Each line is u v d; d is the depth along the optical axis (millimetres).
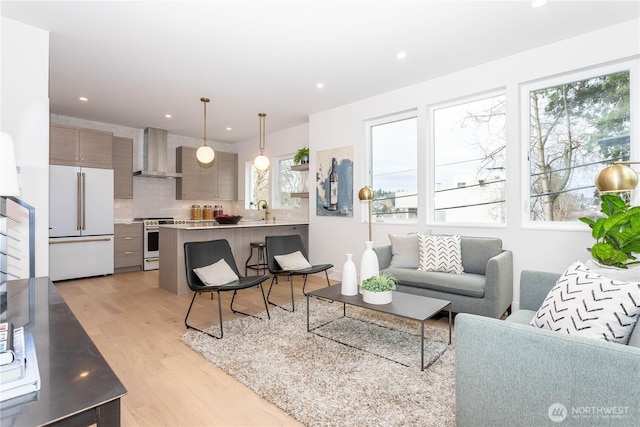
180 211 6926
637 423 946
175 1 2428
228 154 7434
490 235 3525
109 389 863
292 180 6418
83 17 2633
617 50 2799
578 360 1051
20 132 2740
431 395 1868
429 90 3975
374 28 2818
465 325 1315
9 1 2416
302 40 3012
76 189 4957
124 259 5523
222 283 3064
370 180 4762
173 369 2205
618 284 1402
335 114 5023
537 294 2088
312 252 5430
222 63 3475
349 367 2199
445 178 4008
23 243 2781
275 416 1717
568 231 3049
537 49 3201
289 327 2949
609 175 1720
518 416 1171
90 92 4312
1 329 1088
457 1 2457
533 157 3369
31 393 838
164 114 5328
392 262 3676
